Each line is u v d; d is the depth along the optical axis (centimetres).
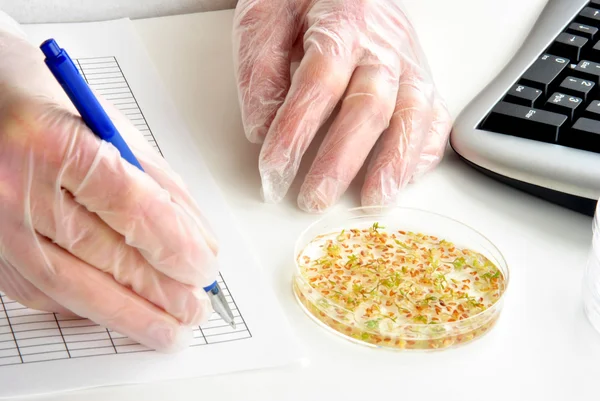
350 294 69
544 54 82
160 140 78
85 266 65
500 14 92
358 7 80
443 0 93
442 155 78
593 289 68
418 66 80
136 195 64
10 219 64
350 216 73
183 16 92
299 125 75
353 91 76
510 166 75
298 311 69
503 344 68
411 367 66
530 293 70
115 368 65
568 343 68
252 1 83
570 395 65
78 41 87
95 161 64
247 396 65
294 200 75
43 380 64
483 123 78
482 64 87
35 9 90
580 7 86
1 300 68
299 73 76
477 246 72
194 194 75
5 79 67
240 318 68
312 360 66
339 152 75
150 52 87
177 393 65
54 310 67
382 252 72
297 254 71
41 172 63
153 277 66
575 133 75
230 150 78
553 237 74
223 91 83
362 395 65
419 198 76
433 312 68
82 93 64
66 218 64
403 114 77
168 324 66
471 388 65
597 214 69
